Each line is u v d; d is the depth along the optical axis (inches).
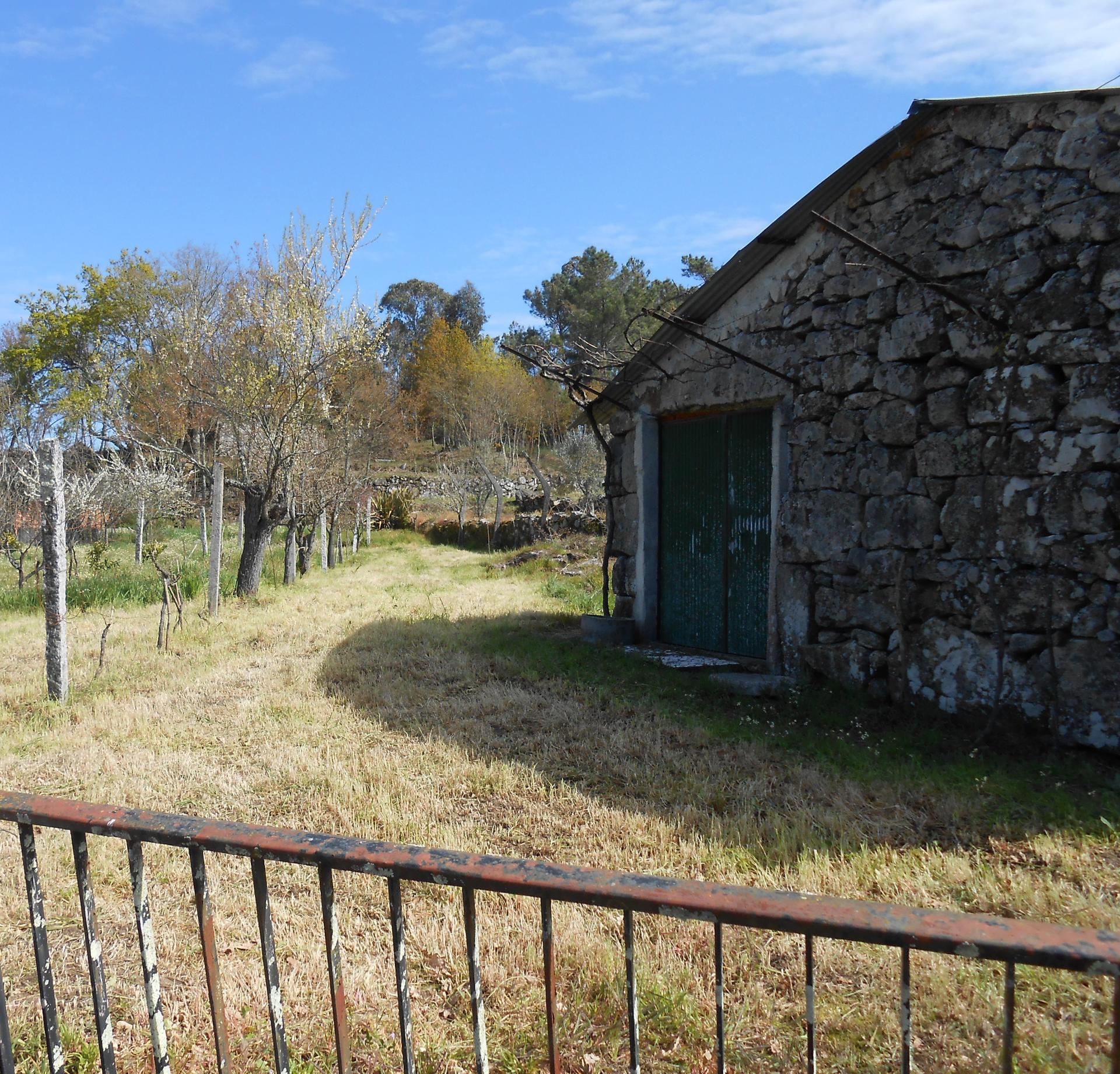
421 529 1184.2
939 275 239.0
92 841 173.5
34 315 1396.4
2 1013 78.1
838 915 50.3
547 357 357.7
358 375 676.1
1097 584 205.0
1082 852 150.3
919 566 245.4
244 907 145.9
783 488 295.3
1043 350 214.5
